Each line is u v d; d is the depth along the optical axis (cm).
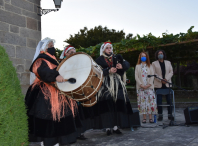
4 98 176
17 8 501
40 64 241
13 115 182
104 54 375
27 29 523
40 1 560
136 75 493
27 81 514
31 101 245
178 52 983
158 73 525
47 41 267
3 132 170
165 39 789
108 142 313
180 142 298
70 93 246
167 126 418
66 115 242
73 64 264
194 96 1298
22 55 506
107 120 336
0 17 464
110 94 345
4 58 193
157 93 507
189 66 1861
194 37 748
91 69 256
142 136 343
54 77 232
